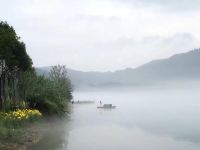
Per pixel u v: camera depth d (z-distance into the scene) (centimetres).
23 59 5566
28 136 4112
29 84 6141
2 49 5162
